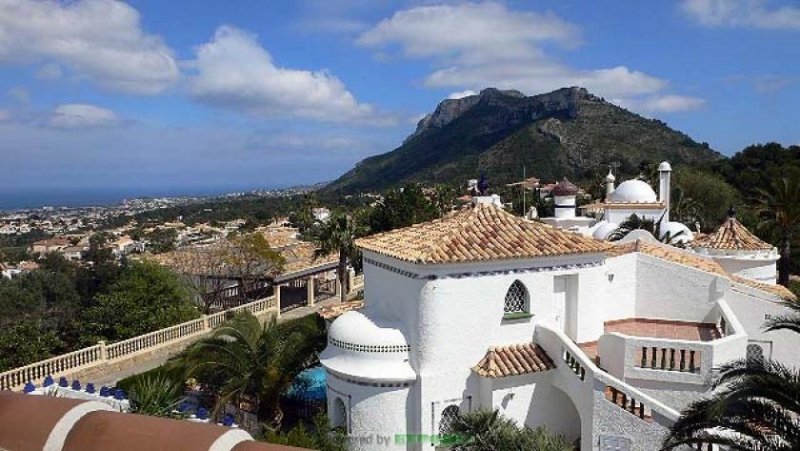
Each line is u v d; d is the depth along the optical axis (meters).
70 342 35.22
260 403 25.00
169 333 33.84
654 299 25.91
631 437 18.09
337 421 21.89
